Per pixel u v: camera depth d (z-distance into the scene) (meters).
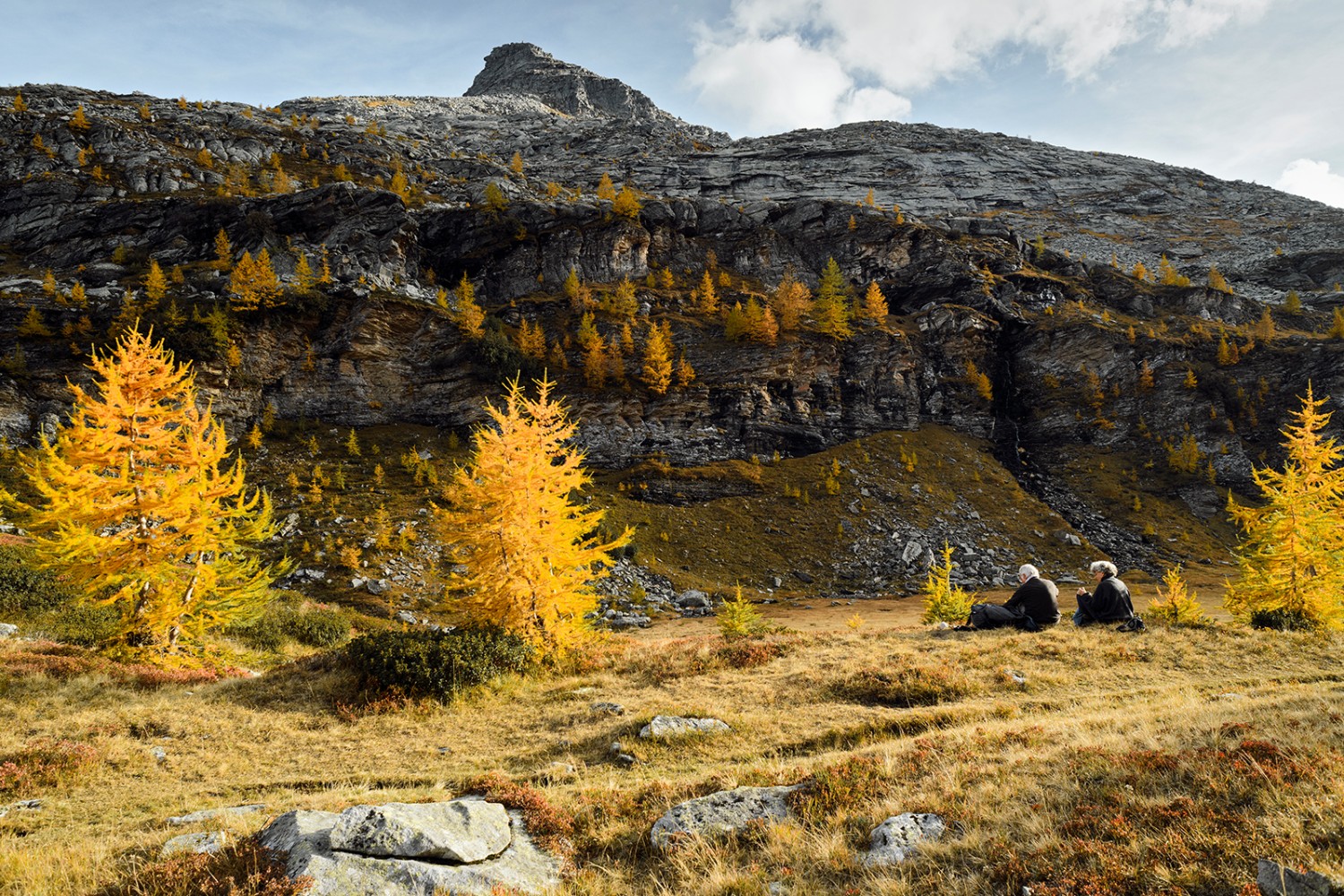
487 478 19.70
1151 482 88.06
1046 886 4.88
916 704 13.34
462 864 6.28
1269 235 164.38
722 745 11.35
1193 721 8.52
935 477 87.56
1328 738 6.89
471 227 118.06
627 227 119.19
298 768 11.62
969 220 133.25
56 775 10.65
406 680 15.93
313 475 72.38
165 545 18.75
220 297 89.56
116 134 130.50
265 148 146.50
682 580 65.31
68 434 17.91
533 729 13.32
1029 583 19.16
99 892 6.00
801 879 5.83
